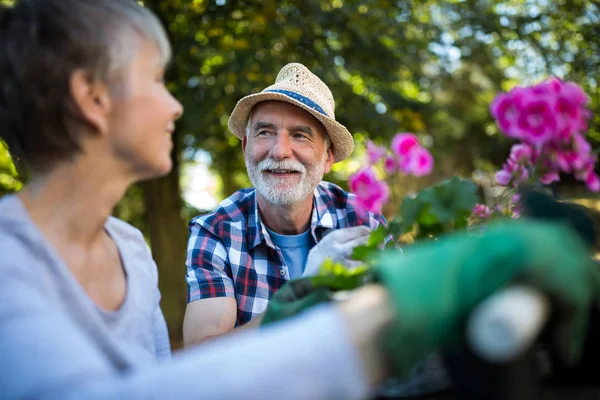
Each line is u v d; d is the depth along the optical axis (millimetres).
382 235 955
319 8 5934
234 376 539
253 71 5734
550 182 938
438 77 7906
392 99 6594
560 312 587
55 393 570
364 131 6152
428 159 1075
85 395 562
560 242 602
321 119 2115
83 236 932
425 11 6777
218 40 5781
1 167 6652
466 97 11500
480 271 561
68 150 865
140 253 1163
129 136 868
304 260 2201
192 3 5852
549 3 4988
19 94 830
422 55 6797
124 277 1068
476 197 937
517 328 528
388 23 6195
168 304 6309
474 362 645
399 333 555
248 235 2133
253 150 2139
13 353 607
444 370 729
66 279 813
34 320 639
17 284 697
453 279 567
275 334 575
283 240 2193
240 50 5750
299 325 577
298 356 542
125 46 853
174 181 6523
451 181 959
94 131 856
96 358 630
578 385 758
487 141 10648
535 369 666
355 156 7258
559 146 890
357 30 6102
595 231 800
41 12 829
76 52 822
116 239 1091
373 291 590
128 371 858
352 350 547
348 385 542
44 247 806
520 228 603
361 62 6266
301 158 2113
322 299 843
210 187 9938
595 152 959
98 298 987
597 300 677
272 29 5824
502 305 544
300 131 2113
